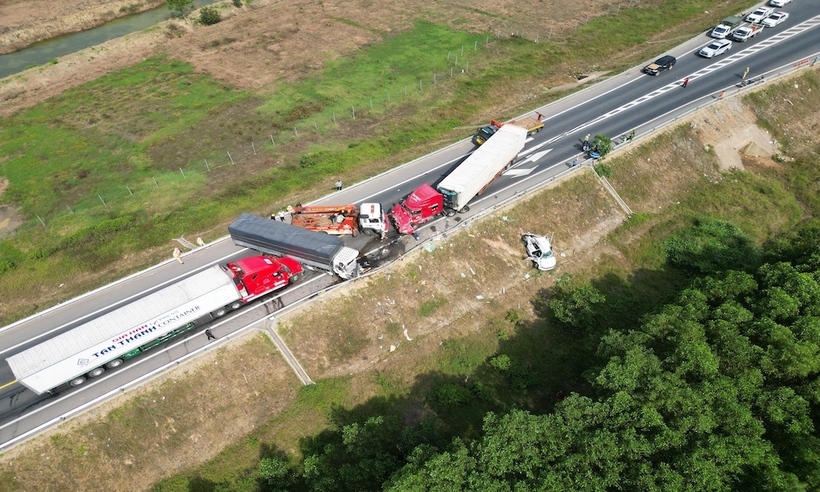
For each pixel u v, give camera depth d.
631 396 28.75
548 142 58.97
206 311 37.50
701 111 61.09
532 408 38.62
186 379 36.12
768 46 73.31
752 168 59.62
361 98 72.31
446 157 58.22
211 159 61.12
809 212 54.50
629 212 53.47
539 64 79.19
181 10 95.50
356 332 41.34
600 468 26.31
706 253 49.44
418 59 81.19
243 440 35.72
